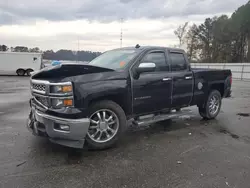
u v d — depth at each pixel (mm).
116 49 4891
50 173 2809
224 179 2717
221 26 53906
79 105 3199
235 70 26406
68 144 3256
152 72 4219
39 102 3453
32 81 3549
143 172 2871
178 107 4855
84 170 2902
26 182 2590
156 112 4469
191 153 3512
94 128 3539
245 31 48750
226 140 4141
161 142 3996
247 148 3742
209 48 58188
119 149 3639
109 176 2762
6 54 24359
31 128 3662
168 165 3078
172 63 4629
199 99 5270
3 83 15836
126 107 3859
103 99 3619
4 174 2758
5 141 3887
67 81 3141
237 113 6516
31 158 3227
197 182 2641
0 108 6922
